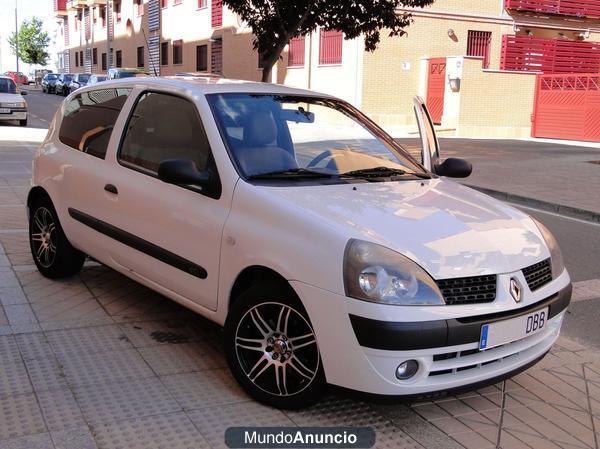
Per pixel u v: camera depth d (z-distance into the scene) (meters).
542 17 27.80
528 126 24.36
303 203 3.52
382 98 24.55
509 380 4.14
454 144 20.16
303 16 10.27
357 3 10.44
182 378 3.87
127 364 4.03
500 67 26.91
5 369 3.88
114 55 50.16
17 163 12.30
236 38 30.81
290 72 27.48
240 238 3.59
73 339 4.37
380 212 3.55
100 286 5.47
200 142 4.10
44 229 5.58
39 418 3.35
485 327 3.20
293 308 3.37
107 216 4.67
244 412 3.52
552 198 10.91
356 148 4.60
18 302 5.01
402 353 3.06
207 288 3.86
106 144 4.86
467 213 3.78
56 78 49.00
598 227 9.31
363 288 3.11
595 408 3.83
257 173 3.87
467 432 3.47
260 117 4.25
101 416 3.39
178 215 4.02
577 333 5.09
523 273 3.45
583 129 22.44
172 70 38.97
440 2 25.09
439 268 3.20
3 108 20.89
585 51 27.77
